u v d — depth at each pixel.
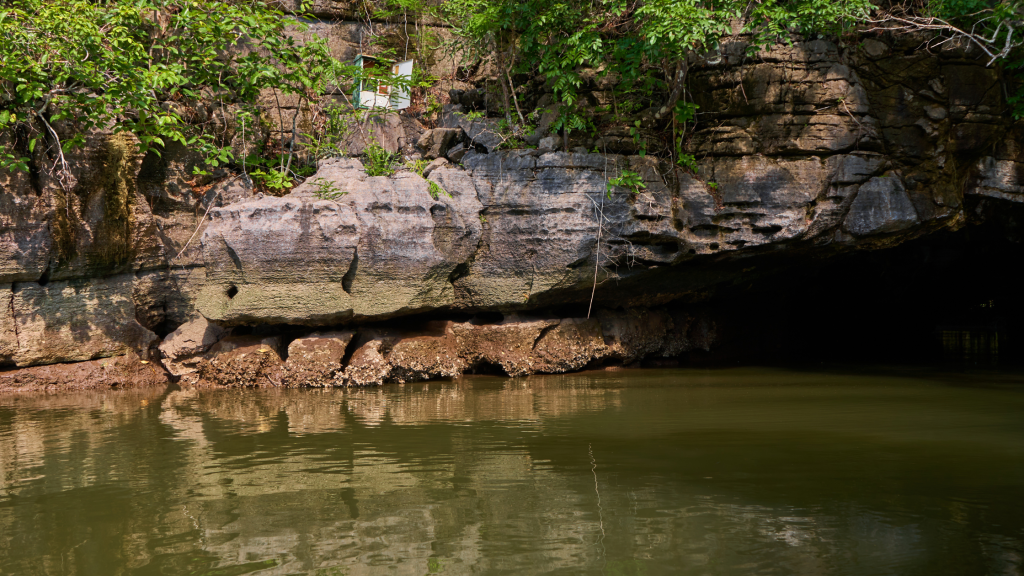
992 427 7.86
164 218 12.57
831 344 18.30
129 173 11.95
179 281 12.62
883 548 4.43
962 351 17.33
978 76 11.55
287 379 11.34
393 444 7.12
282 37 13.09
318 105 14.00
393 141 13.71
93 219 11.57
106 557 4.36
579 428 7.85
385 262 11.50
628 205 11.73
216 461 6.49
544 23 12.20
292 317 11.44
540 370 12.57
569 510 5.15
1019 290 19.95
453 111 13.39
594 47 11.21
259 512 5.13
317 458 6.59
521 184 11.95
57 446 7.10
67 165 11.27
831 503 5.27
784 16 10.69
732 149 11.88
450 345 12.37
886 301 18.97
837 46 11.65
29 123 11.07
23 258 10.98
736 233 11.89
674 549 4.44
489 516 5.04
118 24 11.03
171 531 4.78
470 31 13.26
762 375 12.43
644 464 6.34
